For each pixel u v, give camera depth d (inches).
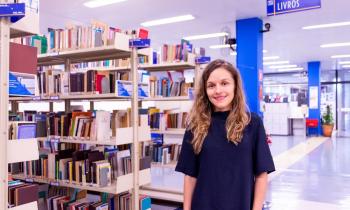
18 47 79.8
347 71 644.1
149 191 189.3
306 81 697.6
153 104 253.6
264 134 60.9
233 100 61.4
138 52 141.0
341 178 241.3
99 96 130.7
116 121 133.0
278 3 176.9
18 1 79.0
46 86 148.1
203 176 59.4
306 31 323.3
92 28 134.3
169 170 274.8
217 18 279.3
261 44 286.7
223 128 60.0
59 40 145.9
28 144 81.4
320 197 192.7
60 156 141.5
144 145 184.9
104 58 155.2
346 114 644.1
